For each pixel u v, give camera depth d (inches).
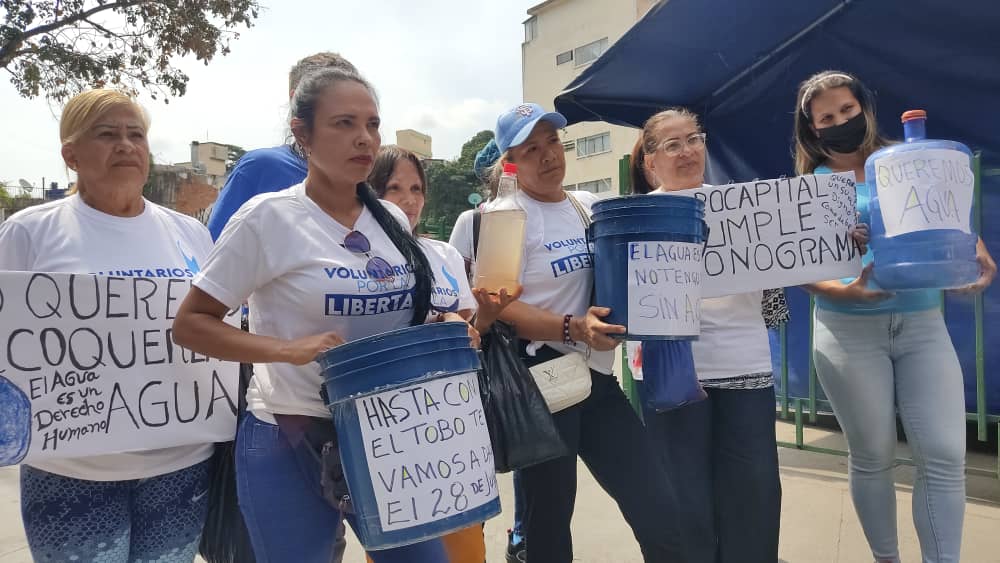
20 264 73.7
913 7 169.8
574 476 87.9
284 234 64.2
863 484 104.5
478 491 58.0
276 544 65.2
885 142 105.0
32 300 69.2
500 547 132.1
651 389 82.0
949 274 83.6
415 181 113.6
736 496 94.5
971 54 174.4
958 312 174.9
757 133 221.9
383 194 111.3
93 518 71.2
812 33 191.0
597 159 1295.5
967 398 174.2
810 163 111.0
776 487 94.0
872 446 102.6
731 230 93.9
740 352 95.3
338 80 65.7
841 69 196.5
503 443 78.7
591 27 1350.9
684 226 76.1
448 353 57.9
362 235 66.9
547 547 86.5
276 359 59.9
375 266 66.1
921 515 98.3
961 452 96.3
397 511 55.6
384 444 55.7
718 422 97.1
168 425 74.7
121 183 76.8
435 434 56.4
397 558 67.4
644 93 217.6
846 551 122.5
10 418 67.6
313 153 65.9
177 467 75.8
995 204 172.9
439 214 1454.2
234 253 63.9
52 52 465.1
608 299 78.6
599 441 90.0
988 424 187.2
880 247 88.8
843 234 92.0
